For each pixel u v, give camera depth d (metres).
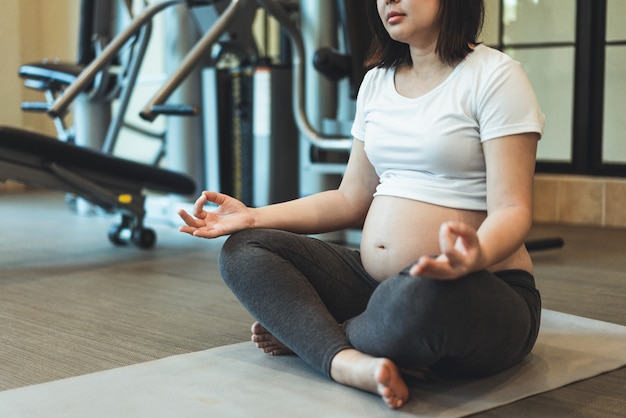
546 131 4.37
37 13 6.09
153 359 1.87
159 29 5.59
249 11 3.92
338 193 1.81
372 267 1.66
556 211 4.29
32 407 1.50
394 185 1.64
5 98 5.91
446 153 1.56
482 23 1.60
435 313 1.37
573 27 4.20
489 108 1.51
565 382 1.63
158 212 4.16
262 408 1.47
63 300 2.51
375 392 1.50
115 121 4.07
